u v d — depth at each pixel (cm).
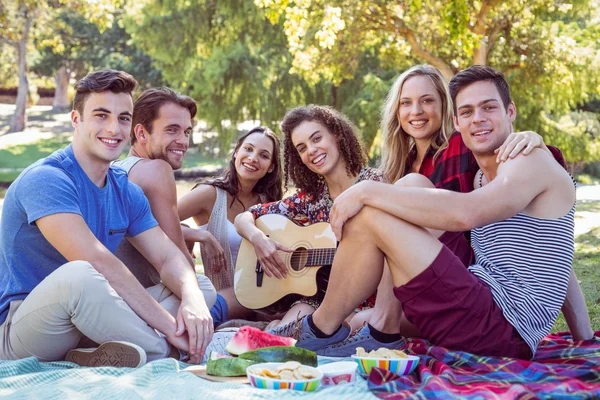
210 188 503
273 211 466
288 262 447
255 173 498
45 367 319
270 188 514
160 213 409
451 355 304
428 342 347
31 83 5097
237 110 2519
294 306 432
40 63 4106
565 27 1880
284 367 277
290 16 1388
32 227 335
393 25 1744
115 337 320
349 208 306
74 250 326
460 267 307
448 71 1777
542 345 359
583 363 303
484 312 306
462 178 392
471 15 1666
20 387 282
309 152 436
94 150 342
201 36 2350
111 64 3972
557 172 315
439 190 304
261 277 450
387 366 286
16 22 3081
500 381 266
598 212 1439
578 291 361
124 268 333
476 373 284
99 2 1806
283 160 457
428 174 451
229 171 506
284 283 445
